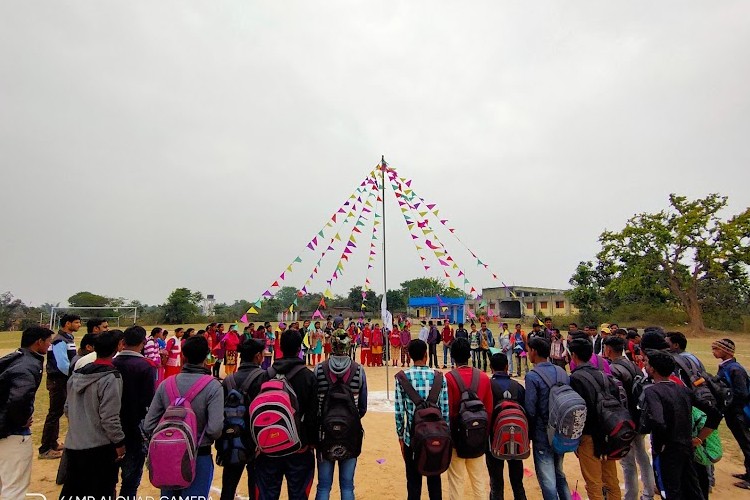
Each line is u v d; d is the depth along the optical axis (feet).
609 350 17.69
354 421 13.21
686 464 13.75
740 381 18.26
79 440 12.66
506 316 150.41
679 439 13.33
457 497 13.71
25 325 169.37
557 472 14.94
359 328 64.13
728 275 112.68
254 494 14.73
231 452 12.94
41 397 37.73
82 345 20.67
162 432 11.15
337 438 12.85
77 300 186.70
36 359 14.62
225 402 13.50
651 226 113.29
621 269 118.21
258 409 12.25
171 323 163.73
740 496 17.61
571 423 13.42
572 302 139.54
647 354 14.34
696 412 14.90
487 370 53.16
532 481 19.34
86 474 12.63
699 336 107.65
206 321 168.76
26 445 14.11
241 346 14.78
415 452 12.67
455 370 14.79
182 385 12.39
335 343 14.14
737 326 114.73
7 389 13.79
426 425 12.68
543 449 14.56
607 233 118.93
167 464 10.94
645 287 114.73
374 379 47.80
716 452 15.35
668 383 13.80
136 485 14.46
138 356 14.89
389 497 17.49
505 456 13.71
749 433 18.24
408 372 14.16
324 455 13.03
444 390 13.80
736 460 22.08
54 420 21.49
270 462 12.77
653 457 14.10
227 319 169.48
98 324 22.29
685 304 112.68
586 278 136.15
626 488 15.93
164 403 12.21
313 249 32.09
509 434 13.73
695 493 13.61
